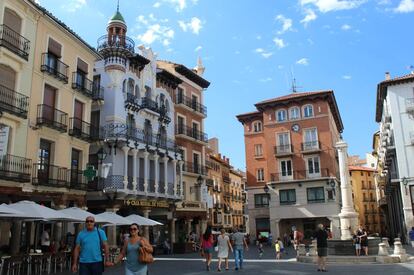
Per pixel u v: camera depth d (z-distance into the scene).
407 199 36.53
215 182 70.00
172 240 36.16
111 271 17.48
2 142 18.72
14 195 20.98
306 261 21.12
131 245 8.12
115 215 22.22
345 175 26.42
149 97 37.34
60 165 24.67
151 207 34.44
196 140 43.16
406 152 37.34
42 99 23.56
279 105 49.78
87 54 28.41
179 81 41.78
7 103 20.67
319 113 47.69
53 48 24.81
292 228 43.22
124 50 33.53
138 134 34.34
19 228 20.94
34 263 15.80
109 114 32.19
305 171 46.84
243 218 86.44
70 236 24.55
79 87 26.81
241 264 17.88
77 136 26.22
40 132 23.22
